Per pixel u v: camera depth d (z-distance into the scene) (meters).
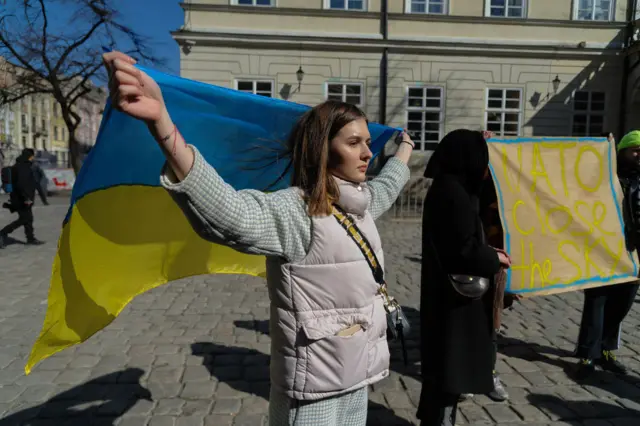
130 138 1.93
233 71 15.99
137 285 2.27
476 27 16.44
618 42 16.69
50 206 16.03
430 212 2.40
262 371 3.62
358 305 1.61
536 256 3.27
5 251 8.22
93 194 1.99
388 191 2.12
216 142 2.12
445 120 16.59
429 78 16.45
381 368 1.74
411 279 6.52
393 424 2.94
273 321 1.63
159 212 2.21
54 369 3.61
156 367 3.67
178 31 15.65
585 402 3.17
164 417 2.97
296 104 2.07
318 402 1.61
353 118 1.60
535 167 3.33
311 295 1.54
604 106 16.89
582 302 5.41
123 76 1.13
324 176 1.55
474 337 2.35
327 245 1.54
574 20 16.52
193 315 4.90
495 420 2.96
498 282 2.80
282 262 1.56
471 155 2.33
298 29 16.08
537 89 16.70
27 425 2.87
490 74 16.56
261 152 2.17
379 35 16.23
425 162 16.52
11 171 8.62
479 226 2.32
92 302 2.08
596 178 3.43
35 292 5.70
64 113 19.25
